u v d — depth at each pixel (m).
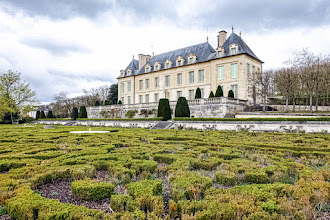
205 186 5.46
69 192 5.67
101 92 80.62
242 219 3.96
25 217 4.05
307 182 5.56
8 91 46.66
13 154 9.07
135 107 44.59
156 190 5.34
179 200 4.73
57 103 81.06
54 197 5.34
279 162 7.99
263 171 6.74
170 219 4.27
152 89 55.53
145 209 4.63
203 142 12.79
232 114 32.56
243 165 7.50
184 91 49.22
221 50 43.28
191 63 47.94
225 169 7.26
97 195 5.17
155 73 55.03
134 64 63.31
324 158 8.80
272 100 45.94
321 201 4.69
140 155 9.10
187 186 5.30
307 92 38.31
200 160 8.16
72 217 3.91
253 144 11.88
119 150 10.34
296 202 4.48
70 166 7.09
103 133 19.33
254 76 37.88
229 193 4.86
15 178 6.11
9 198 4.75
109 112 49.28
